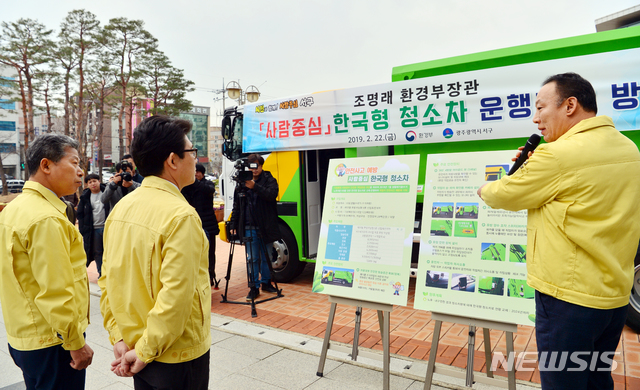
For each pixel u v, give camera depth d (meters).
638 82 3.45
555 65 3.80
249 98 15.61
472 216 2.71
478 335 3.87
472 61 4.34
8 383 3.19
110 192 5.66
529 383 2.90
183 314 1.46
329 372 3.21
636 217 1.73
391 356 3.45
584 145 1.74
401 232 2.97
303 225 5.81
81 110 29.08
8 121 47.22
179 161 1.70
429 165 2.95
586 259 1.72
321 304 5.05
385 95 4.80
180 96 31.05
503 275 2.54
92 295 5.77
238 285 6.11
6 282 1.83
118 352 1.62
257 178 5.23
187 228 1.51
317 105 5.39
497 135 4.12
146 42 29.41
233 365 3.35
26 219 1.76
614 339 1.86
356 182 3.26
